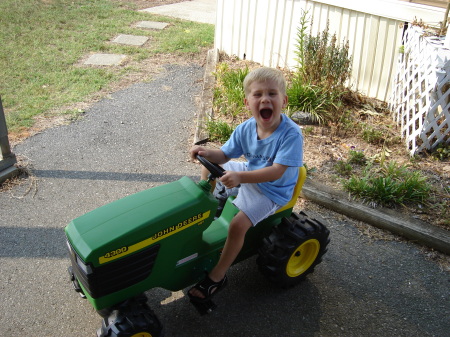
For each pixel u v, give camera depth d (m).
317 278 1.85
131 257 1.37
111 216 1.39
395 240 2.08
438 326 1.64
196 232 1.49
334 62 3.21
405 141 2.83
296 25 3.77
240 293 1.75
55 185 2.39
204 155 1.63
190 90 3.69
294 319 1.65
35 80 3.66
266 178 1.51
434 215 2.17
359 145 2.79
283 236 1.68
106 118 3.14
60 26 5.05
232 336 1.56
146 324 1.37
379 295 1.77
